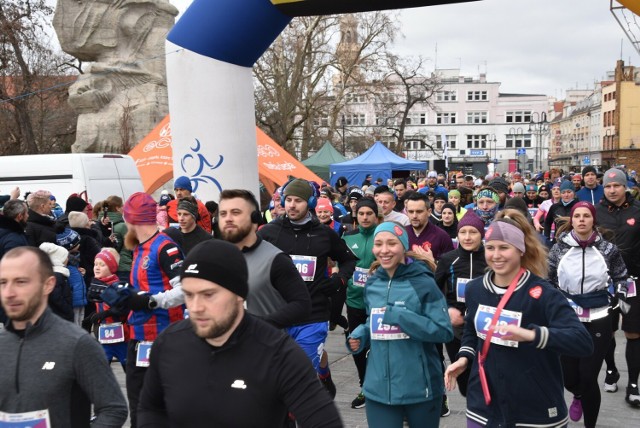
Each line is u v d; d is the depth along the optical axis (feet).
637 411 21.68
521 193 45.88
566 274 19.56
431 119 390.21
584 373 18.83
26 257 9.89
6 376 9.73
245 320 8.37
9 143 94.58
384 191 27.25
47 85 98.68
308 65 134.41
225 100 29.94
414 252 15.53
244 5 28.53
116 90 74.59
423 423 15.02
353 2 26.78
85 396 10.17
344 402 22.84
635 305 21.90
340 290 20.83
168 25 77.20
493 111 388.98
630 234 23.91
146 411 8.80
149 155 51.42
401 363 14.73
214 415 8.02
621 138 270.26
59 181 47.39
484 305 13.10
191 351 8.30
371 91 142.31
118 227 32.65
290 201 18.75
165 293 16.30
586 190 36.94
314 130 140.56
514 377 12.58
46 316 10.04
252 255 14.92
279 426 8.32
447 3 26.40
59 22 75.00
